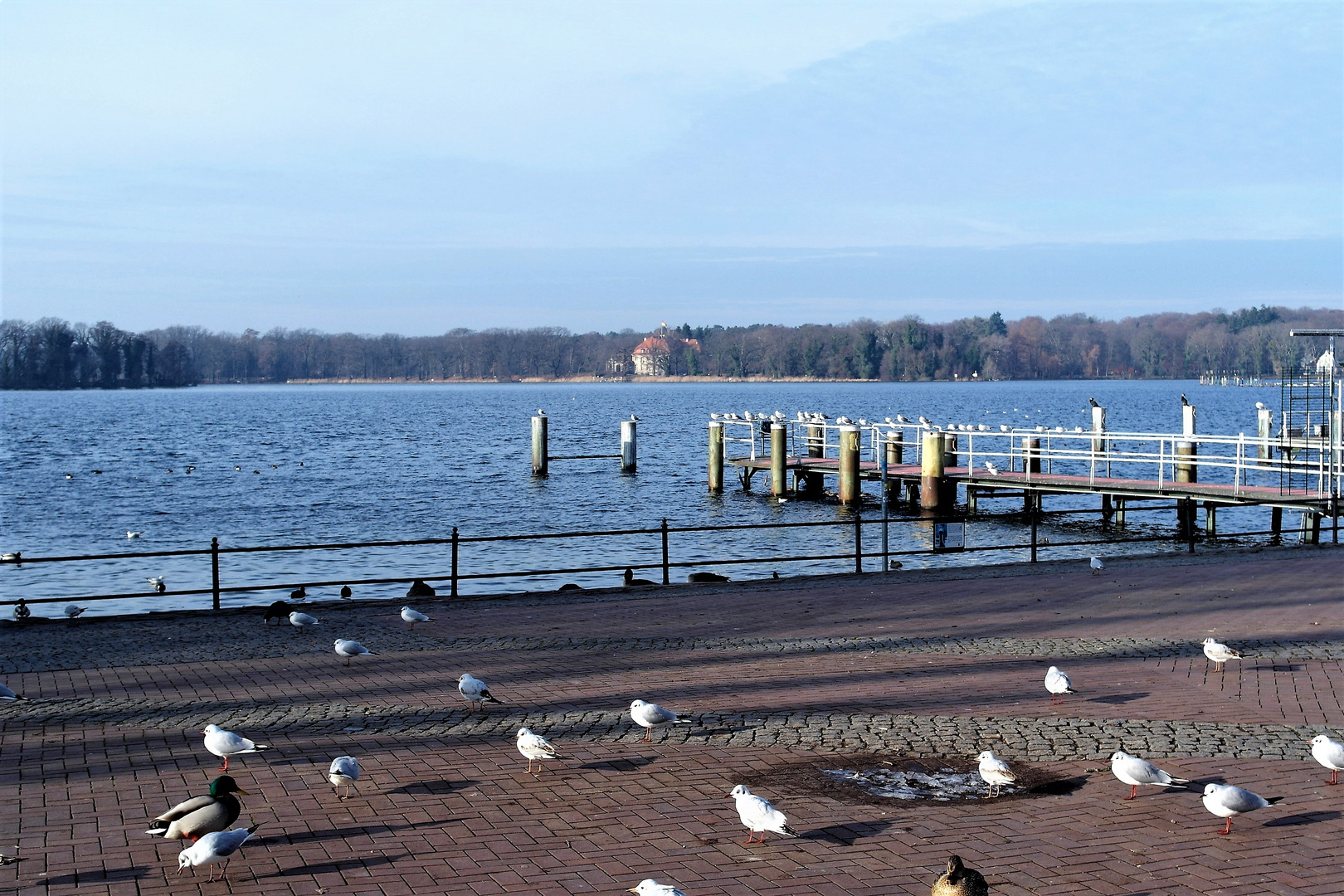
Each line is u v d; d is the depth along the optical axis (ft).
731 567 100.48
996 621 55.98
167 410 510.99
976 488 142.61
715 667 46.06
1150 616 57.00
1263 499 104.06
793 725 37.01
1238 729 36.35
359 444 280.72
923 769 32.48
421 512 149.89
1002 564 75.72
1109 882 24.52
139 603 86.33
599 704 39.88
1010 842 26.86
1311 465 122.83
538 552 111.86
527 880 24.47
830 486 181.16
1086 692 41.55
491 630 54.85
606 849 26.35
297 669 46.14
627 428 197.36
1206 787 27.43
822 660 47.47
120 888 23.94
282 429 350.02
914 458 210.59
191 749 34.24
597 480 191.62
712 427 169.17
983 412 439.63
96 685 43.11
